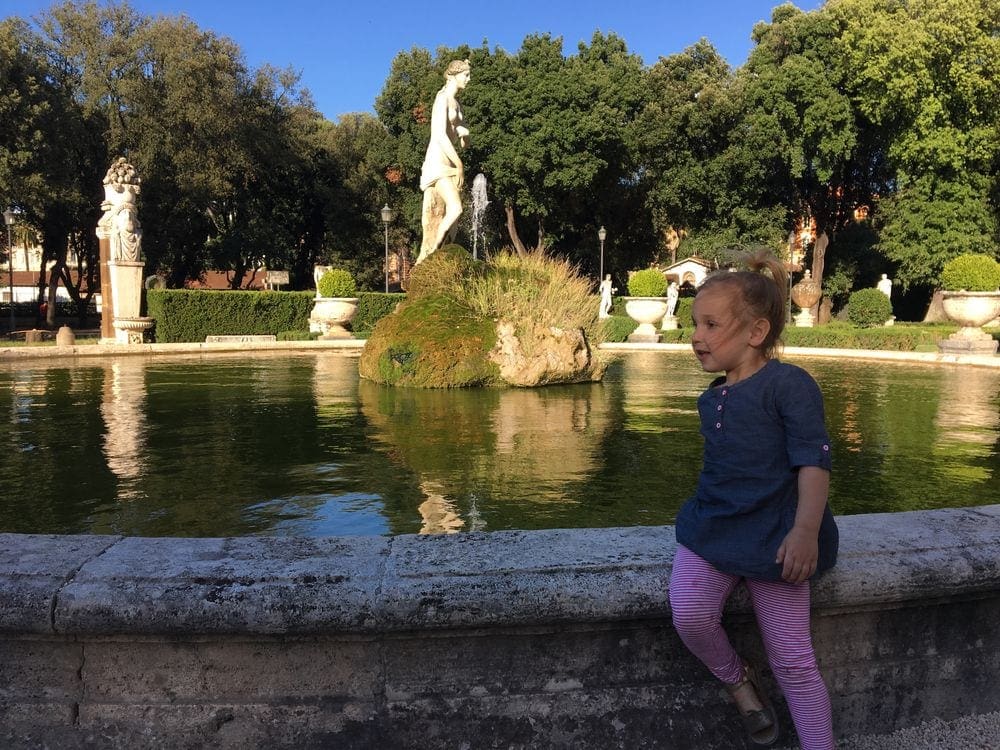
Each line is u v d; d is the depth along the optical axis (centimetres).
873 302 2253
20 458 527
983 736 209
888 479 473
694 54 3478
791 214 3366
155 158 3123
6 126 2694
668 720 197
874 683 208
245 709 184
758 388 173
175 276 3844
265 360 1480
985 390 977
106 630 175
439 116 1249
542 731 192
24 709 183
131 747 185
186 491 438
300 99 3950
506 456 533
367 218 4041
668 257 4991
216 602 175
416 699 188
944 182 2889
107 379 1080
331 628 177
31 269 6706
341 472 485
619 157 3294
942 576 197
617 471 487
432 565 189
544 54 3103
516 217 3606
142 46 3047
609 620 187
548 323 980
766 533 171
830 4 2944
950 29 2630
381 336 1016
